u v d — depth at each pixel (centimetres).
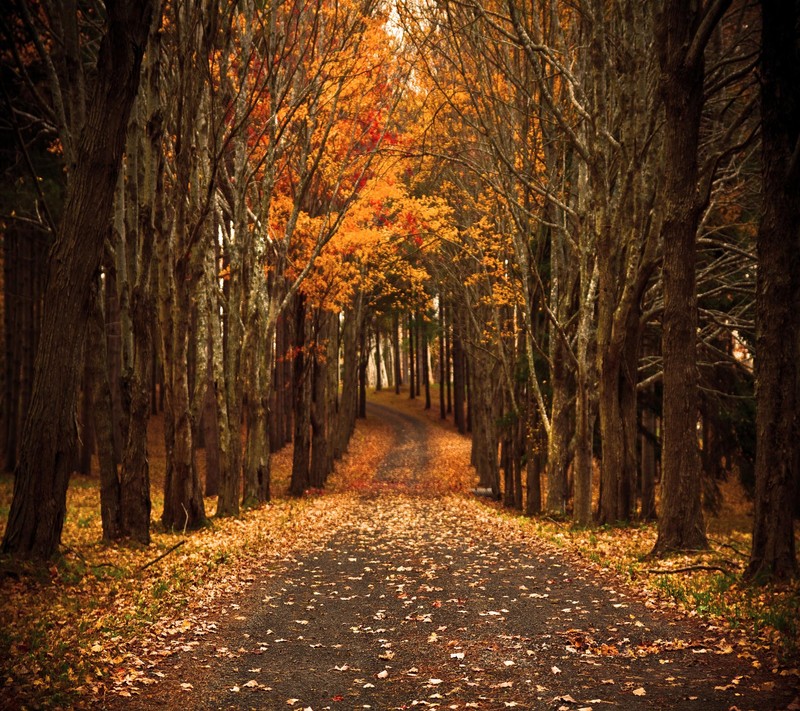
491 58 1515
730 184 1670
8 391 2367
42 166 1902
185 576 902
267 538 1337
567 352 1628
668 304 1013
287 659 596
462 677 541
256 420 2030
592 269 1575
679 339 1009
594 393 1574
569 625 675
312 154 1956
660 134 1360
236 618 732
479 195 2009
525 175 1633
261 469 2050
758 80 812
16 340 2392
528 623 690
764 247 803
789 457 793
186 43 1262
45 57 1050
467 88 1480
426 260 2480
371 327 5184
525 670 550
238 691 517
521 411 2191
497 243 2038
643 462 2214
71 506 1852
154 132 1230
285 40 1456
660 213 1313
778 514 791
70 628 635
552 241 1816
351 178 2033
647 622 674
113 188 882
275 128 1744
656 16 978
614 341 1423
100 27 1402
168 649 612
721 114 1548
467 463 3875
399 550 1244
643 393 2102
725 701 464
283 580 948
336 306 2275
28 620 655
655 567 925
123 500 1189
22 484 877
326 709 482
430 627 691
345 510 2066
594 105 1375
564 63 1531
